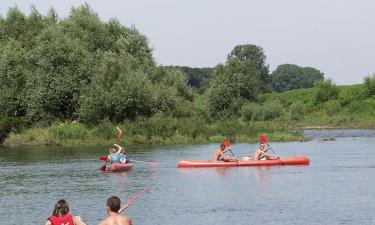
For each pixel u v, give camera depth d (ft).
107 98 193.47
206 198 76.89
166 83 231.09
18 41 232.12
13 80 208.64
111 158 111.96
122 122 199.21
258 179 94.99
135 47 229.86
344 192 79.51
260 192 81.10
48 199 79.15
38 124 201.26
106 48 228.22
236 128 196.03
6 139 192.44
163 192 82.99
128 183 93.56
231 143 183.62
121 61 201.46
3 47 223.30
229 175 101.30
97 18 240.53
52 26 222.69
